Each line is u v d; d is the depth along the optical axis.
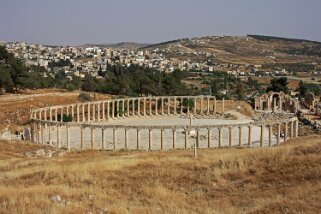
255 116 193.12
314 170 48.75
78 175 51.66
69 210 34.22
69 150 102.69
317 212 33.28
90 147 120.81
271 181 48.28
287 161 53.56
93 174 52.81
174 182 50.16
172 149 107.62
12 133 130.25
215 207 39.53
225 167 54.25
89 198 40.59
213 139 136.00
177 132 150.00
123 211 35.25
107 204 38.22
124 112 198.25
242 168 53.06
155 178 51.53
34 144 98.19
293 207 34.72
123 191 45.69
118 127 115.62
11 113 152.62
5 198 38.69
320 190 39.72
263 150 61.25
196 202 42.09
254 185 47.62
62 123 119.06
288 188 44.22
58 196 39.50
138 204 39.88
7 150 85.31
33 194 39.88
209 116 194.88
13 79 196.50
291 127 131.75
